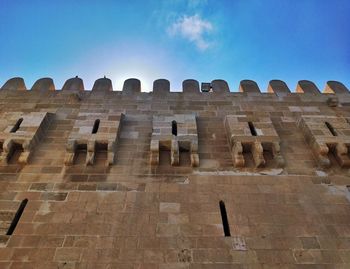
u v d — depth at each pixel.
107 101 14.83
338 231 9.34
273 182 10.88
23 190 10.35
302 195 10.48
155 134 11.99
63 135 12.77
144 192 10.38
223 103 14.92
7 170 11.03
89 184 10.60
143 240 8.90
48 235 8.96
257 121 12.77
